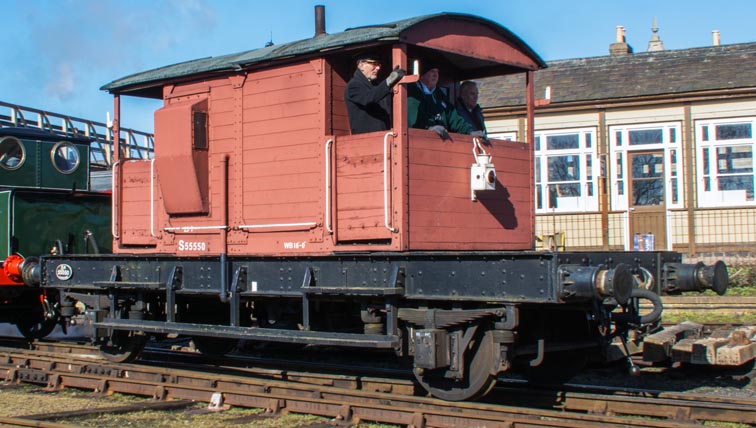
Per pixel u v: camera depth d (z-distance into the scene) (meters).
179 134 8.97
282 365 10.00
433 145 7.57
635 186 20.09
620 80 20.70
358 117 7.73
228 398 7.80
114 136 10.02
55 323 13.52
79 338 14.38
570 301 6.56
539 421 6.29
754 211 18.91
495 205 8.21
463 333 7.18
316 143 8.01
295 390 7.95
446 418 6.62
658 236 19.75
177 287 9.12
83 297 10.16
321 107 7.98
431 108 8.01
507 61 8.51
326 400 7.22
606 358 8.52
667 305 14.54
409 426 6.63
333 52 7.82
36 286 11.66
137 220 9.77
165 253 9.38
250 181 8.59
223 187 8.75
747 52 20.45
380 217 7.44
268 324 9.62
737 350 8.79
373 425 6.90
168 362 10.30
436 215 7.57
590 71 21.61
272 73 8.41
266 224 8.41
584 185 20.42
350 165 7.71
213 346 10.59
